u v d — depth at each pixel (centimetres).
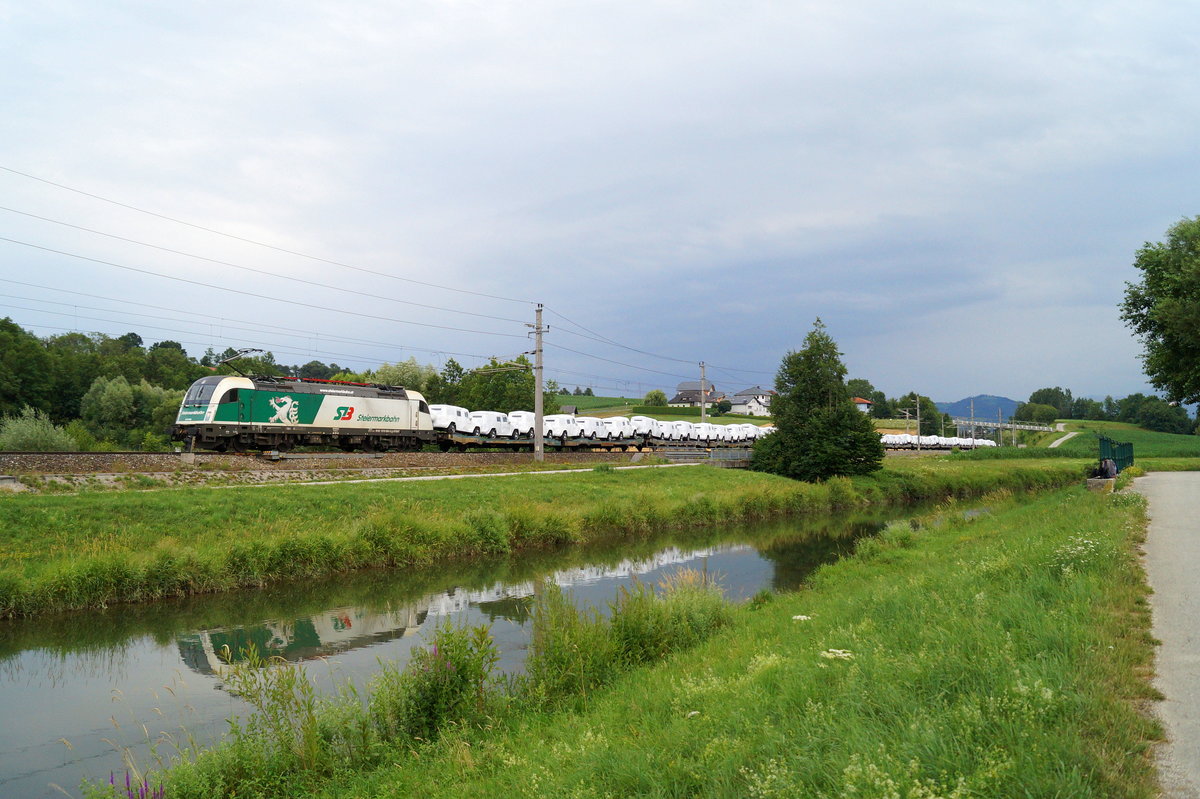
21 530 2122
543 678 1120
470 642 1103
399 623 1875
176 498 2578
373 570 2514
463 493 3419
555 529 3183
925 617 984
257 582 2252
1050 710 574
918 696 671
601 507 3562
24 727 1193
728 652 1148
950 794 470
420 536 2705
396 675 1079
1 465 2573
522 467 4662
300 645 1678
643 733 791
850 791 493
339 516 2798
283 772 897
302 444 4034
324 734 965
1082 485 3328
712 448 7994
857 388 18262
